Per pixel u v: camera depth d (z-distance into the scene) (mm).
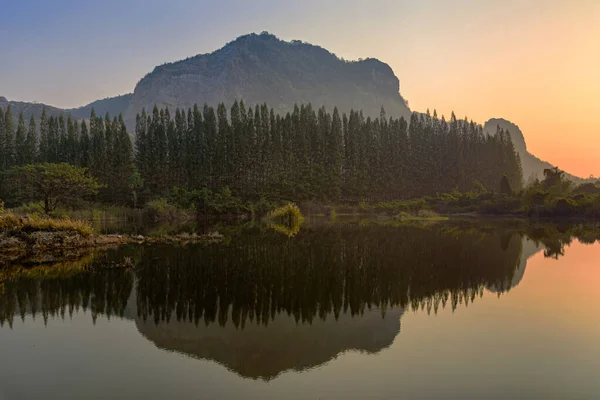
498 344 8234
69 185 41969
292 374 7008
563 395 6180
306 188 72438
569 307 10883
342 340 8578
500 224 43562
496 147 105375
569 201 55406
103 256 20406
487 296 12141
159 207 54719
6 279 15023
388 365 7293
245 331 9227
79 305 11508
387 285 13695
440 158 95125
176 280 14719
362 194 81125
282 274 15664
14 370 7250
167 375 7023
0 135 69312
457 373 6945
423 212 62844
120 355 7930
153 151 70125
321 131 80875
